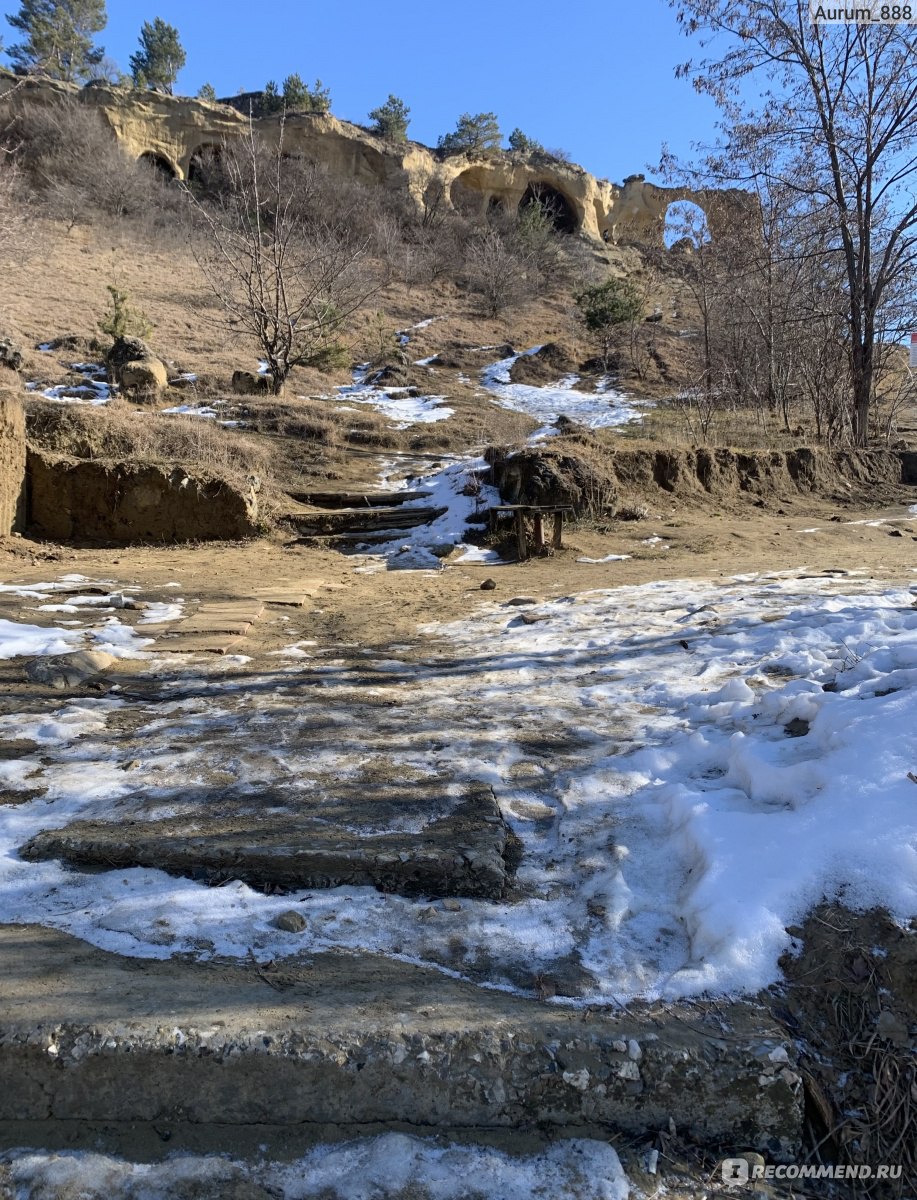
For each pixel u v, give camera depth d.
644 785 3.51
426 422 20.94
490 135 57.53
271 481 14.45
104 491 12.32
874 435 21.30
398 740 4.05
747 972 2.32
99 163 41.34
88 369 21.64
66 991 2.22
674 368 31.12
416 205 50.47
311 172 41.62
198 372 23.09
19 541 11.33
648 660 5.30
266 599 8.06
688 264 26.80
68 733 4.16
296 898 2.77
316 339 24.20
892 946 2.32
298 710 4.54
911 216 18.19
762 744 3.46
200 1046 2.04
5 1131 2.02
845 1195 1.97
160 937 2.53
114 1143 1.99
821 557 10.27
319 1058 2.03
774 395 23.23
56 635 6.20
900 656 4.02
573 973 2.38
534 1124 2.06
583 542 11.86
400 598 8.42
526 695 4.77
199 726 4.29
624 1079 2.06
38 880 2.85
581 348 34.28
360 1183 1.86
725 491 15.41
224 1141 2.00
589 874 2.89
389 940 2.55
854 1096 2.10
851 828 2.65
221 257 28.89
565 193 59.38
